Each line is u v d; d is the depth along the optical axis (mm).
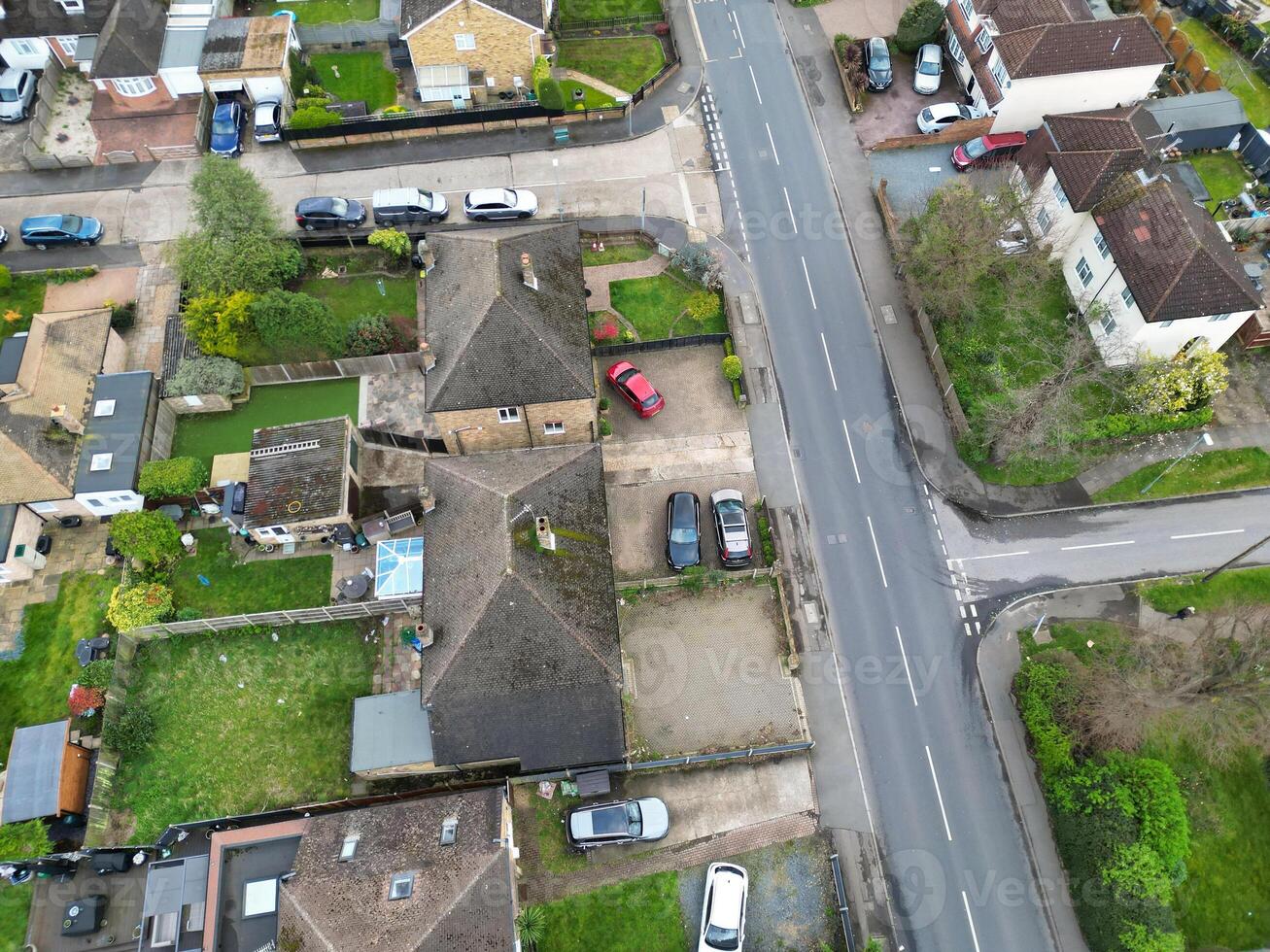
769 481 51781
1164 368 51000
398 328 55500
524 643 39062
